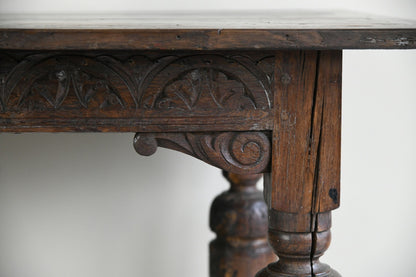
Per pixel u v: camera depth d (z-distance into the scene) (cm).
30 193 227
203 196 233
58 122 133
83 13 189
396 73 234
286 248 140
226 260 210
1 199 226
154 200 231
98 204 229
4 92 132
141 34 124
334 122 136
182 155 231
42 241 229
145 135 135
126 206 231
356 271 245
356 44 125
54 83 132
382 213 243
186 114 134
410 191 242
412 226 244
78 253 231
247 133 136
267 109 135
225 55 133
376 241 244
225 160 137
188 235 234
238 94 134
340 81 135
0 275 229
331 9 212
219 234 210
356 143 238
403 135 238
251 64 133
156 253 234
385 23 138
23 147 224
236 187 211
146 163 229
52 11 212
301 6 227
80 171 227
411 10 230
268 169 138
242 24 135
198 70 133
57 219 229
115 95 133
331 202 139
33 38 123
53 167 226
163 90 133
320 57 134
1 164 225
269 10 207
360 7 230
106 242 232
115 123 133
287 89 134
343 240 244
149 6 222
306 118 136
